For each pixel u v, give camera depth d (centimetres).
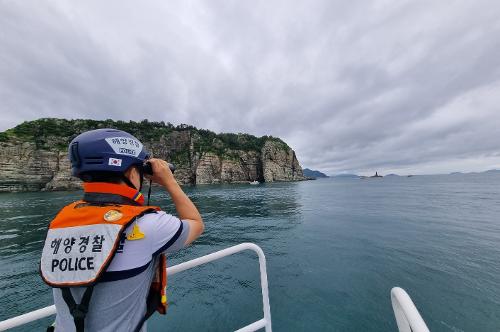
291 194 4788
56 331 108
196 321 643
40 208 3005
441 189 4947
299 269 950
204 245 1372
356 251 1148
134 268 109
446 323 610
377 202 3062
